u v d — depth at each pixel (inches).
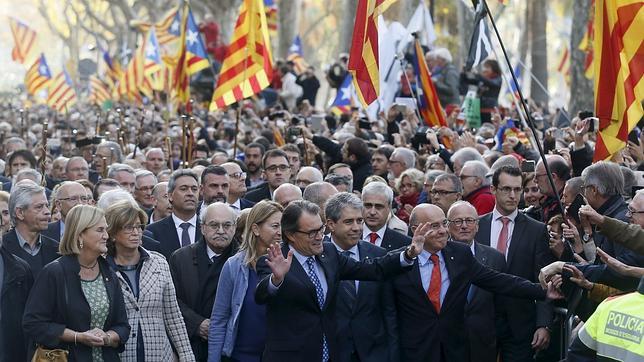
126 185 1390.3
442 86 2182.6
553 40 7190.0
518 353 1103.6
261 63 1747.0
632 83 1127.6
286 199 1133.7
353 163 1528.1
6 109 4244.6
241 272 993.5
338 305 1018.1
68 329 933.8
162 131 2377.0
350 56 1233.4
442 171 1278.3
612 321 708.0
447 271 1029.2
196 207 1218.0
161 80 3134.8
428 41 2172.7
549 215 1172.5
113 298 949.2
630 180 1090.1
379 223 1101.1
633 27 1124.5
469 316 1086.4
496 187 1124.5
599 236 1012.5
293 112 2679.6
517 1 7052.2
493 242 1128.2
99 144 1768.0
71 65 5846.5
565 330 1081.4
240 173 1357.0
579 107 2600.9
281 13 4945.9
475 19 1481.3
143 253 997.8
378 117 1953.7
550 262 1106.7
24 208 1087.6
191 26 2308.1
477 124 1964.8
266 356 941.8
